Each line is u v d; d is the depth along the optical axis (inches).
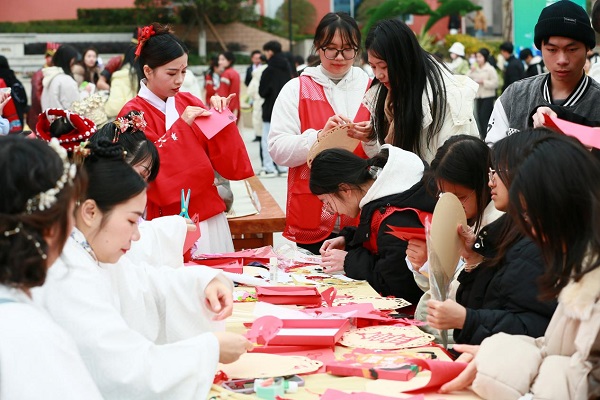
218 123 138.0
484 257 95.0
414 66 135.8
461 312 86.4
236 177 143.2
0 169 58.7
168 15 950.4
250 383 82.2
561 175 69.9
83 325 75.2
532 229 72.4
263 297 111.7
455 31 861.2
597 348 71.4
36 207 59.2
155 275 93.0
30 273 59.6
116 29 941.2
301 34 979.3
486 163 103.1
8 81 333.1
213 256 134.0
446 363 80.4
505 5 871.7
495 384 75.6
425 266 108.5
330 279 125.6
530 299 85.5
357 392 78.6
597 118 130.2
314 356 90.7
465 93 140.9
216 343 77.6
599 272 71.0
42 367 58.7
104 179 79.0
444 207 92.0
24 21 944.3
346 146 142.3
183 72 142.7
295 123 154.9
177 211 138.2
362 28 933.2
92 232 79.9
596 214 69.4
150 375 75.0
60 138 95.7
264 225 171.9
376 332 99.3
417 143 138.1
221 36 964.6
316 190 125.4
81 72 362.3
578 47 127.4
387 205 118.0
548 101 132.9
